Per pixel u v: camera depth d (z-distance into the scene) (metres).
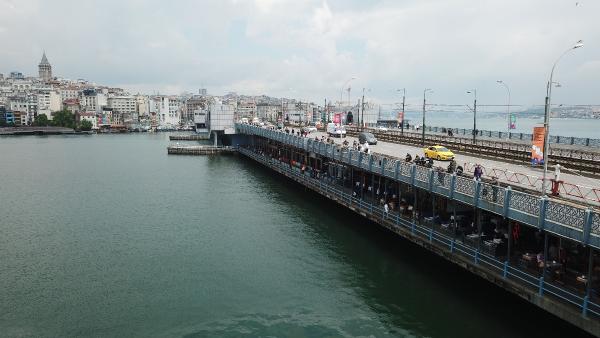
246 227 61.00
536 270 33.56
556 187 37.53
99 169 122.31
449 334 32.88
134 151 175.38
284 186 91.75
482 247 38.06
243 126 148.12
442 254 40.47
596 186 41.81
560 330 32.09
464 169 52.34
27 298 39.94
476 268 36.22
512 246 37.53
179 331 34.06
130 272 45.69
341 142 93.12
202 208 73.00
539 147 35.78
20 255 51.19
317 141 75.31
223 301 38.94
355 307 37.44
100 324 35.31
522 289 31.72
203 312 37.00
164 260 48.97
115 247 53.72
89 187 94.44
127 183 98.69
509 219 33.53
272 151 120.12
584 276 31.16
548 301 29.64
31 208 75.00
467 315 35.09
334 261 47.38
